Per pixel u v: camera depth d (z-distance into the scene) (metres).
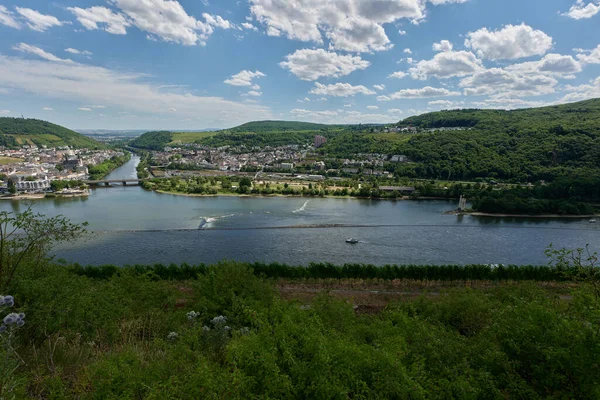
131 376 7.27
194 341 11.09
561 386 7.38
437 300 27.69
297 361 7.54
